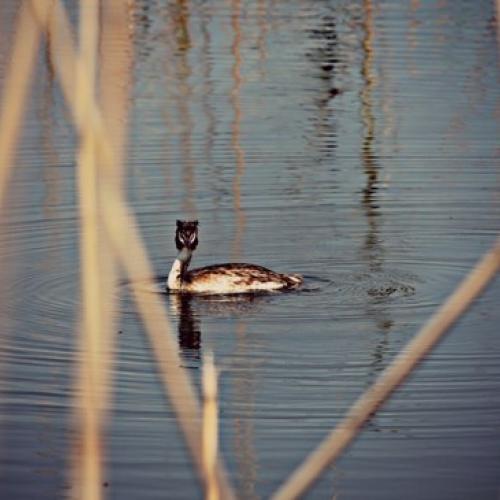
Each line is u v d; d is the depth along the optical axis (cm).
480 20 3538
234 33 3391
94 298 652
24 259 1906
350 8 3744
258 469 1172
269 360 1516
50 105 2655
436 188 2269
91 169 630
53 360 1488
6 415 1308
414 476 1158
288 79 2962
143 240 2023
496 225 2086
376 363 1499
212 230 2072
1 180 625
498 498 1107
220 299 1773
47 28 691
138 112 2670
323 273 1894
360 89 2891
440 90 2862
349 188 2275
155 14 3609
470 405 1343
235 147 2323
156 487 1127
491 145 2486
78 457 1173
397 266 1914
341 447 624
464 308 610
